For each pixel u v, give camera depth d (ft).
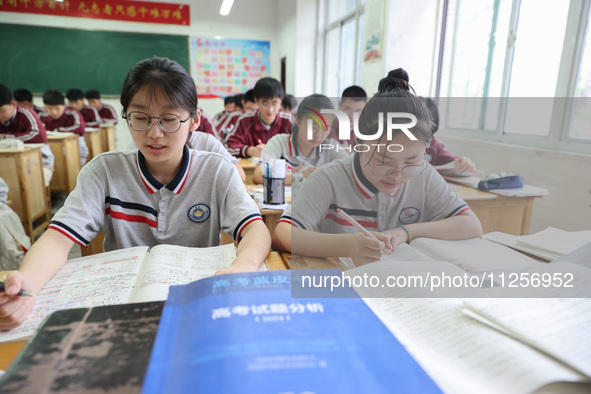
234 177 3.22
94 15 17.94
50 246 2.42
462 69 6.57
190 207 3.18
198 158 3.23
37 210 8.55
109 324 1.40
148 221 3.13
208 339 1.20
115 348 1.26
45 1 17.29
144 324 1.39
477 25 6.42
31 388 1.09
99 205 2.97
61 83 18.17
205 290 1.52
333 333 1.25
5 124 9.59
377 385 1.05
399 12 6.85
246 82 20.44
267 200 4.70
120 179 3.06
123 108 2.68
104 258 2.46
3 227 5.89
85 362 1.20
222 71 20.06
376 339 1.23
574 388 1.11
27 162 8.06
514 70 5.65
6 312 1.66
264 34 20.20
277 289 1.50
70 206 2.80
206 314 1.34
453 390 1.05
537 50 5.47
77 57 18.12
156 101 2.54
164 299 1.72
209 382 1.04
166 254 2.42
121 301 1.84
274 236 2.57
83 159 13.99
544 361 1.13
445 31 6.92
